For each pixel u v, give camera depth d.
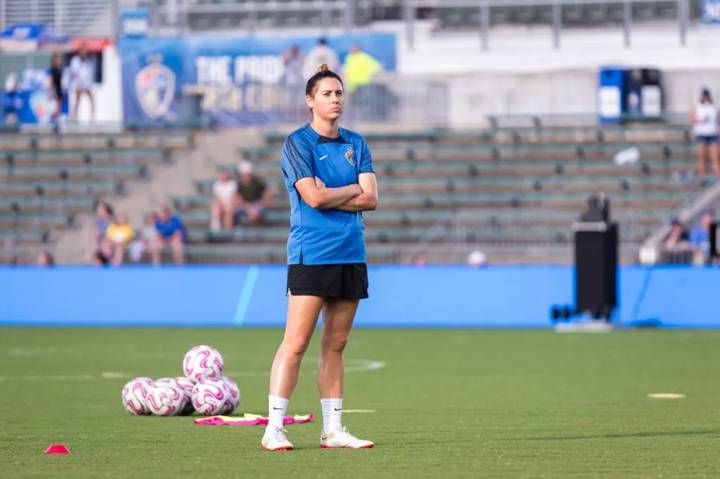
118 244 113.69
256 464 29.17
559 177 119.12
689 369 60.50
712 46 130.88
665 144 120.12
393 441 33.72
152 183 126.75
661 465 29.02
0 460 30.11
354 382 54.53
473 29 138.38
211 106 133.25
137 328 99.31
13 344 80.62
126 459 30.16
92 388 51.75
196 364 40.78
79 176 128.25
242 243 117.44
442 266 101.56
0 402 45.72
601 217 90.81
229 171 125.62
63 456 30.77
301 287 31.23
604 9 135.75
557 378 56.09
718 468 28.53
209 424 37.75
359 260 31.66
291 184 31.41
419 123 129.62
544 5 136.88
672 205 115.12
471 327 98.31
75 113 134.62
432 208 119.38
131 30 138.12
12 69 135.38
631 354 70.06
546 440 33.91
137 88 133.88
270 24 141.50
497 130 125.31
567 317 93.50
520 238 109.38
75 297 106.62
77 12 141.75
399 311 100.94
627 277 97.38
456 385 52.91
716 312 95.50
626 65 131.88
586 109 127.38
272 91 132.25
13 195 127.19
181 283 105.44
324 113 31.69
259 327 100.44
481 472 27.89
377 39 131.12
